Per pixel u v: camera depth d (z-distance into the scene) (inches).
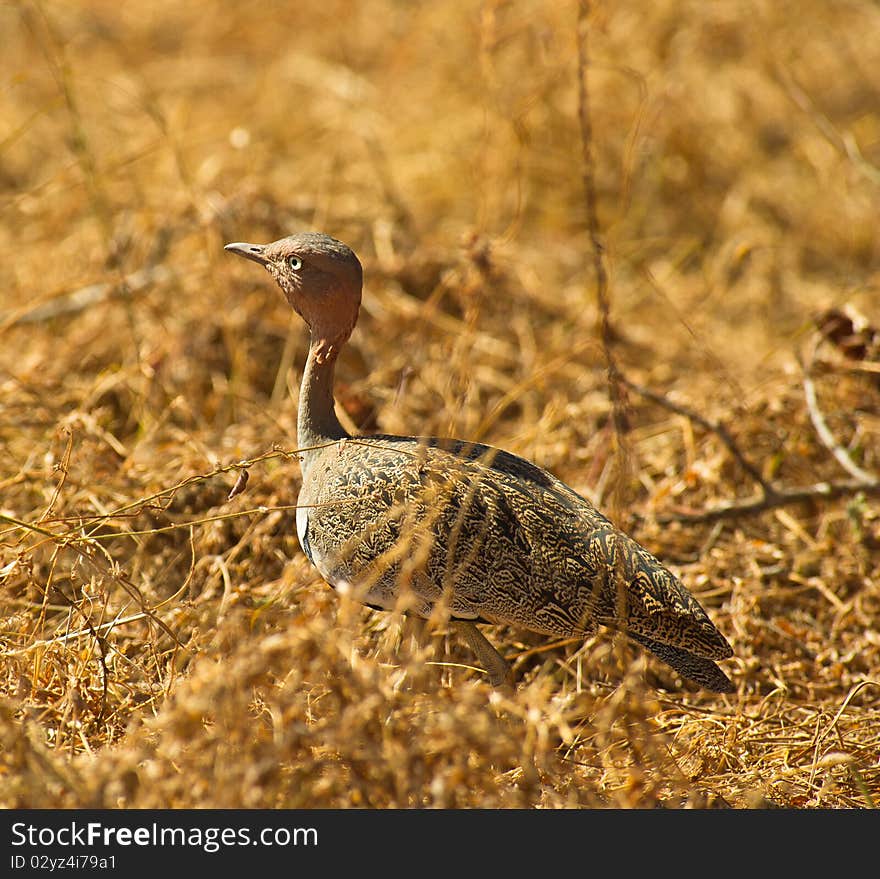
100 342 523.2
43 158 706.8
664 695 377.1
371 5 843.4
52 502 372.2
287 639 266.8
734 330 603.5
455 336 534.0
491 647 352.8
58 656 337.7
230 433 462.0
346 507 334.6
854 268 668.7
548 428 486.3
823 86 789.2
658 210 692.1
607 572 329.1
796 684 385.4
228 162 669.9
